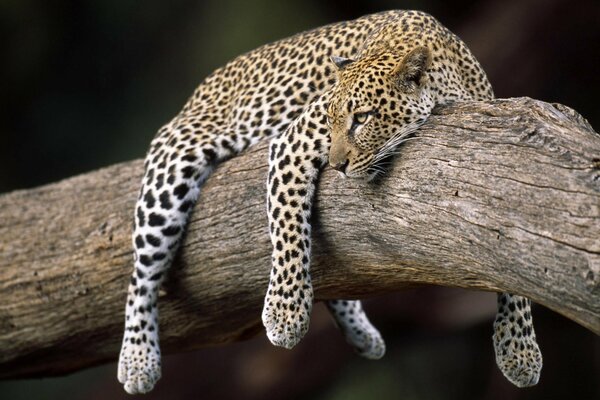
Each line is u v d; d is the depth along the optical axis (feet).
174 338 35.12
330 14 80.33
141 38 85.30
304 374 60.03
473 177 23.81
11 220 38.52
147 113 84.07
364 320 37.11
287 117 32.65
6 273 37.60
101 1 83.76
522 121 23.72
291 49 33.83
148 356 32.37
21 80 84.33
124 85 85.66
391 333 63.00
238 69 35.22
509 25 63.46
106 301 35.91
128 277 35.19
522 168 22.82
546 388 71.00
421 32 29.30
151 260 32.24
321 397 63.31
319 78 32.50
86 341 37.52
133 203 35.96
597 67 66.39
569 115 24.45
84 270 36.01
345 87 27.27
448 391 73.10
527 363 27.40
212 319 33.94
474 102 25.81
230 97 34.81
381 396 72.90
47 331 37.47
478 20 65.36
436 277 26.07
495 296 61.46
